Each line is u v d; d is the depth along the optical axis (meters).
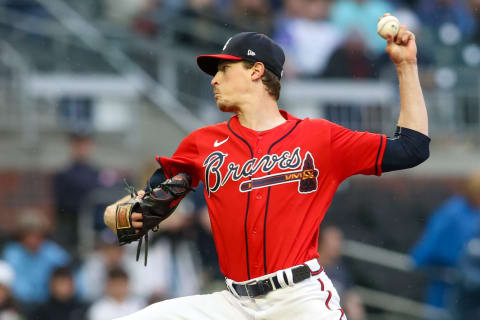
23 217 30.66
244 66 13.13
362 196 40.62
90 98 41.88
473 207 31.59
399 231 40.12
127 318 12.63
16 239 32.03
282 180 12.50
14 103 41.03
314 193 12.55
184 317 12.69
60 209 34.75
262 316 12.43
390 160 12.52
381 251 37.09
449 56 45.09
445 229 31.72
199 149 13.20
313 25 42.91
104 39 42.88
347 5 43.72
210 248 29.56
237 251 12.59
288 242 12.34
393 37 12.68
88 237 34.34
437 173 42.31
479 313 31.16
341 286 31.56
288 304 12.29
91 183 35.28
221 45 42.53
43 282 30.08
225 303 12.91
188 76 42.00
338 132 12.70
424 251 32.09
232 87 13.15
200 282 29.06
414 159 12.50
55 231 34.34
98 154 39.56
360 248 37.00
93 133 41.12
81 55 42.69
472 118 44.09
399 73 12.80
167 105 41.97
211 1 43.03
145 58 42.59
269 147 12.70
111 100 42.09
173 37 42.59
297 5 43.25
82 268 30.64
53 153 40.38
